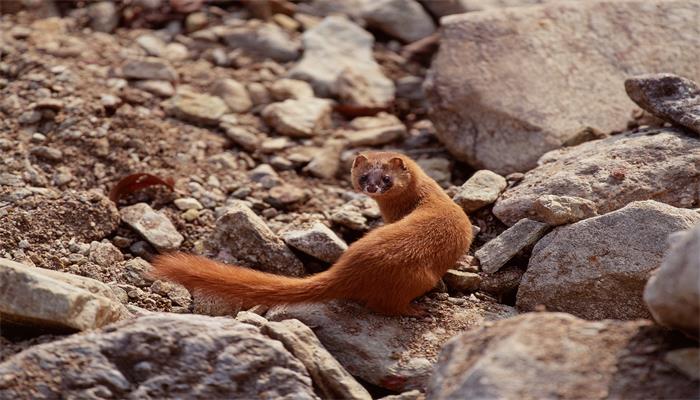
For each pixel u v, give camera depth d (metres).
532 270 9.73
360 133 14.15
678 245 6.95
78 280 8.93
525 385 6.68
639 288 9.20
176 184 12.27
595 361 6.92
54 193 11.48
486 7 16.97
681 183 10.48
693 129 11.06
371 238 9.40
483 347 7.32
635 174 10.58
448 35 13.94
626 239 9.37
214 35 16.22
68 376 7.34
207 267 9.06
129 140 12.83
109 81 14.24
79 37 15.65
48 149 12.28
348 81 15.05
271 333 8.21
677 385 6.71
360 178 11.39
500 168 12.92
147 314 8.62
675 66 13.63
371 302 9.15
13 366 7.32
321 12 17.59
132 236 11.10
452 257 9.73
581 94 13.30
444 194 11.16
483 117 13.23
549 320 7.41
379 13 16.98
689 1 14.26
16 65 14.33
